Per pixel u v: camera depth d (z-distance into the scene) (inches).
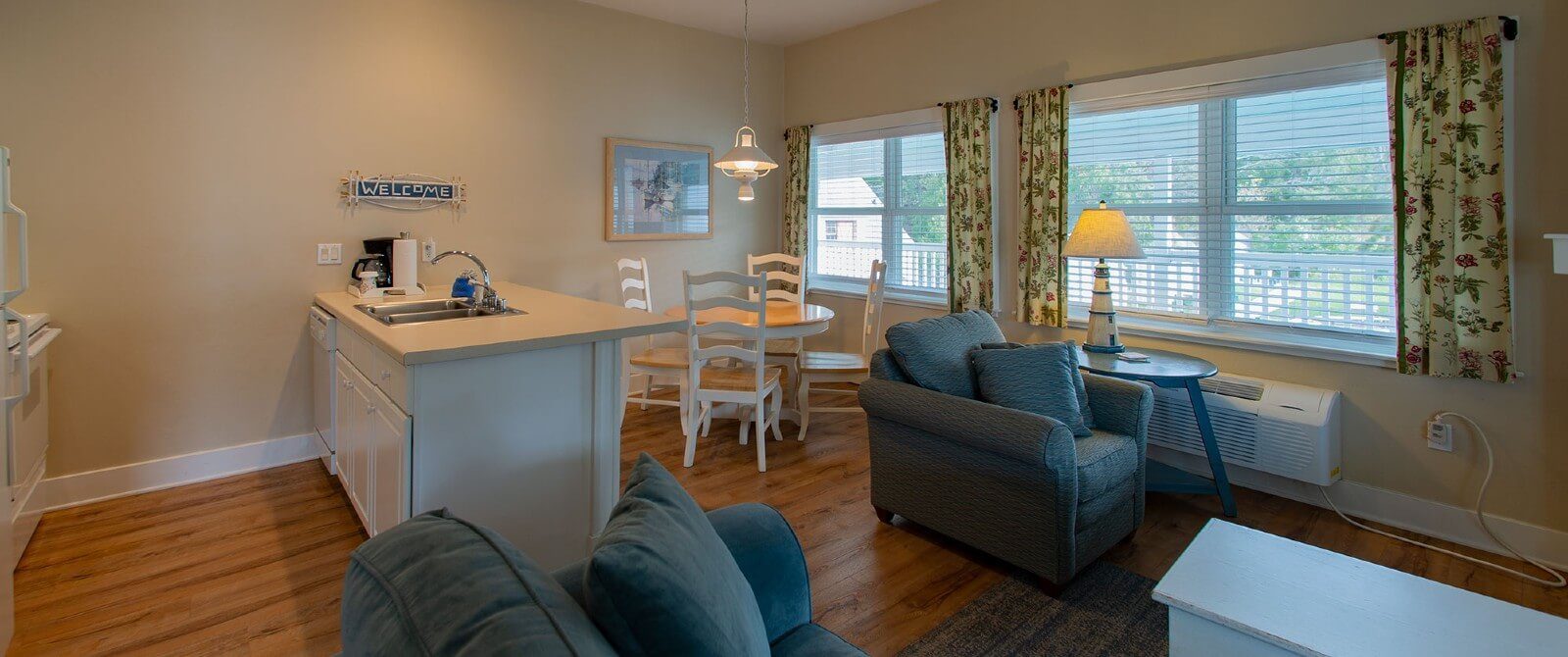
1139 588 94.0
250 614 86.7
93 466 120.3
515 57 161.0
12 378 88.2
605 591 36.0
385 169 145.0
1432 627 56.4
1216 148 130.6
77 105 114.7
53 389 115.9
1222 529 73.7
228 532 108.5
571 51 169.6
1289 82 119.5
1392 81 106.3
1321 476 113.7
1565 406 97.8
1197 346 133.2
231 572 96.7
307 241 137.3
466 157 155.3
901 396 104.3
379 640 32.2
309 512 116.2
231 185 129.0
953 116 166.4
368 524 97.9
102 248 118.5
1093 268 151.3
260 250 132.8
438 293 137.5
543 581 36.7
